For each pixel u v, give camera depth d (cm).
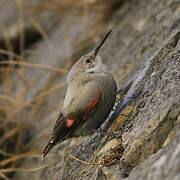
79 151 862
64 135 820
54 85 1430
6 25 1944
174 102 598
